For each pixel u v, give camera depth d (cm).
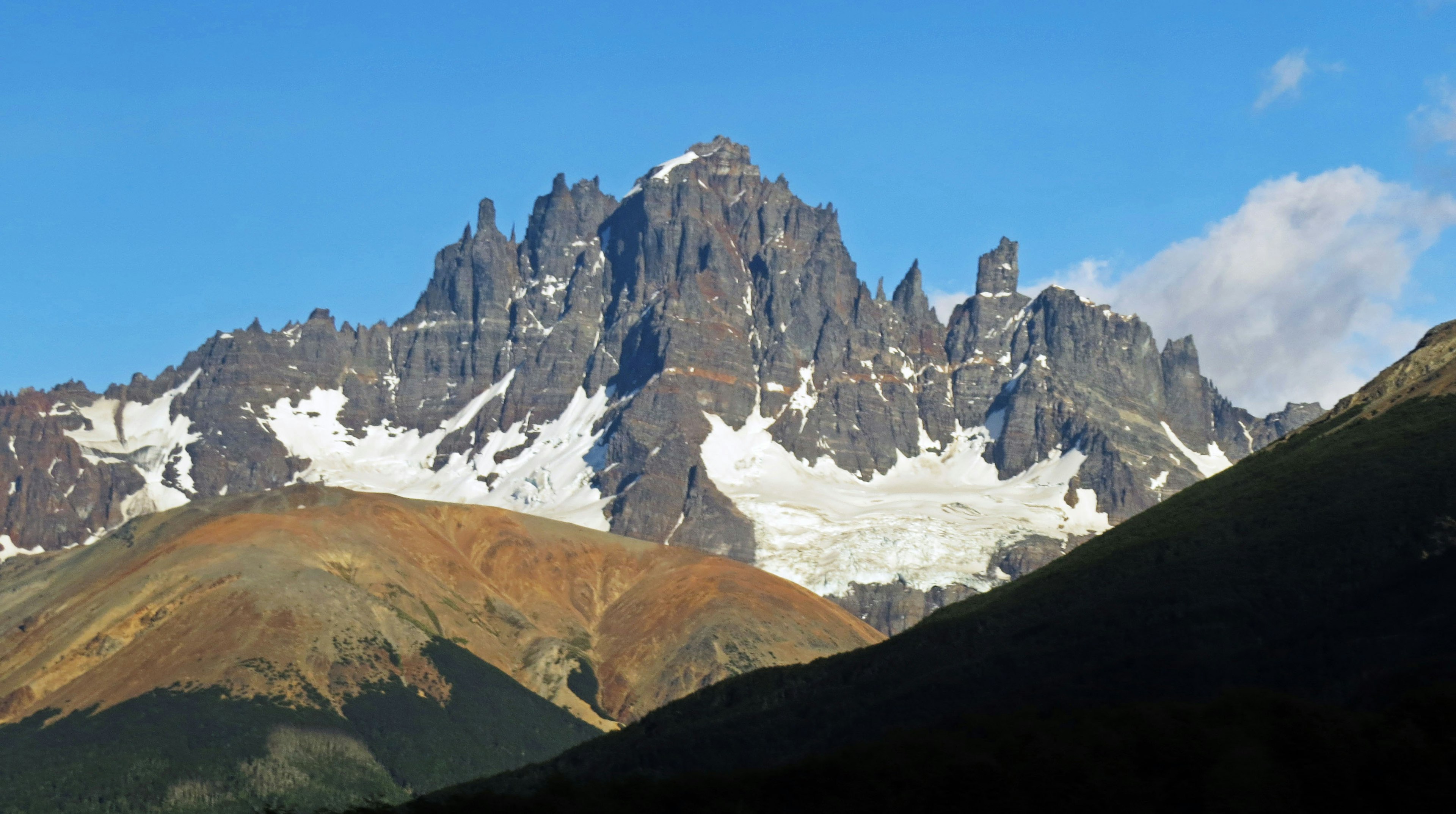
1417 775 14388
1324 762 14912
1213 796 14875
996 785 15962
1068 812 15412
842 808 16300
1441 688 15375
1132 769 15762
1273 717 15750
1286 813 14538
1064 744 16325
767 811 16625
